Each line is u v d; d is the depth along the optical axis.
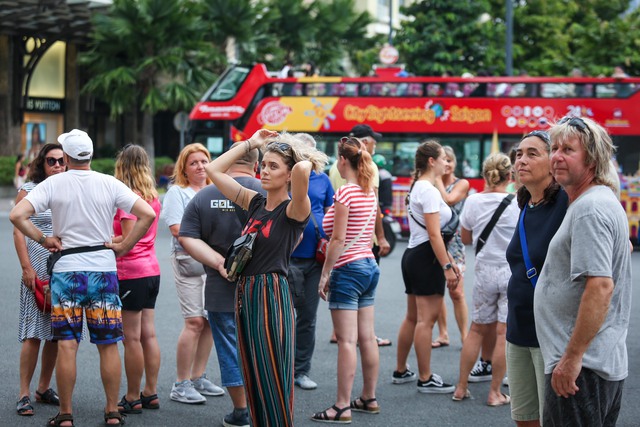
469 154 27.95
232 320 8.40
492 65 45.56
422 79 28.17
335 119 28.36
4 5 36.81
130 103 46.00
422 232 9.78
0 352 11.53
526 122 27.66
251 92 28.67
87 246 8.12
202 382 9.81
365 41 54.84
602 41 43.44
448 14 45.44
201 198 8.48
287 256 7.07
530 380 6.52
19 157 38.66
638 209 26.94
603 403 5.56
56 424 8.21
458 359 11.61
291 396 6.95
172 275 19.19
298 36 51.25
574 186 5.70
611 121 27.16
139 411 9.00
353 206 8.79
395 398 9.82
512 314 6.52
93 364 11.04
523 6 46.94
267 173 7.03
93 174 8.20
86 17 42.28
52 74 48.56
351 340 8.84
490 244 9.45
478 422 8.91
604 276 5.38
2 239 25.02
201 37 45.06
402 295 16.97
